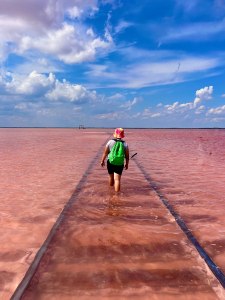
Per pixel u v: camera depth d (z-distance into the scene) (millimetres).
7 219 6020
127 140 36844
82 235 5180
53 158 15742
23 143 28297
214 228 5637
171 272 3959
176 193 8266
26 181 9703
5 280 3783
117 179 8398
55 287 3594
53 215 6301
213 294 3477
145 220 6020
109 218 6125
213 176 10836
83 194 8016
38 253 4441
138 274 3900
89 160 14953
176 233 5320
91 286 3621
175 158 16406
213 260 4375
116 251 4566
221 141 34781
